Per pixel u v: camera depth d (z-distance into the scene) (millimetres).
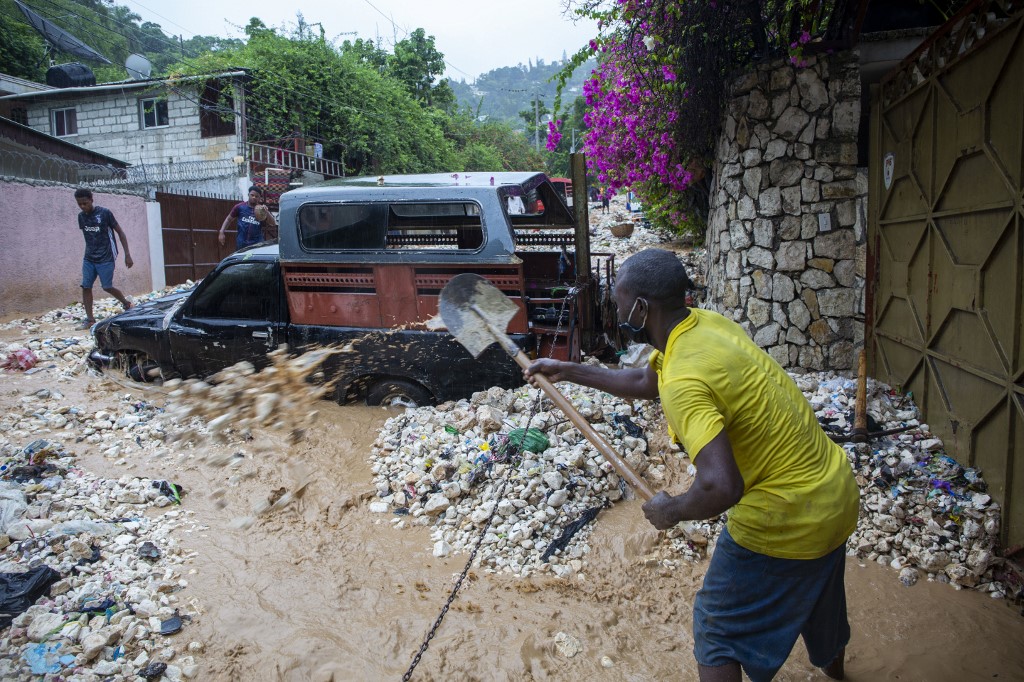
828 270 6102
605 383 2826
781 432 2223
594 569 3680
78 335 8188
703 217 9273
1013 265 3643
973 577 3562
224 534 3990
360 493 4430
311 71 21812
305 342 5590
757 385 2215
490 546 3830
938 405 4652
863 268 6207
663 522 2223
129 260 8719
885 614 3381
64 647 2977
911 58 5020
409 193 5203
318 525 4098
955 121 4328
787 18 5828
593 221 20594
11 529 3742
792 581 2297
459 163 33031
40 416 5574
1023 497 3510
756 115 6156
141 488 4430
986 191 3959
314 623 3258
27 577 3336
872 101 5734
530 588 3518
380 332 5375
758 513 2250
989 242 3916
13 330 8477
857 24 5734
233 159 19125
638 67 7344
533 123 55719
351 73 23312
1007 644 3162
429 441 4789
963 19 4301
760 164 6188
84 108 21078
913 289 5039
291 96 21375
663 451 4766
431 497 4246
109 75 31141
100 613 3211
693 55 6402
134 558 3650
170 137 20641
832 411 5105
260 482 4590
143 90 20391
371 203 5273
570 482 4219
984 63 3945
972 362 4148
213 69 20172
